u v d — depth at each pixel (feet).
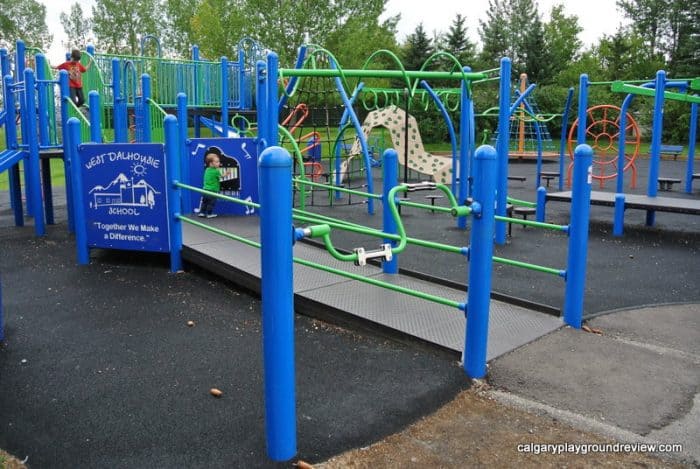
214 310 18.75
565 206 44.47
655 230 33.47
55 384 13.24
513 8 192.13
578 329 16.63
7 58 37.73
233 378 13.53
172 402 12.28
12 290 20.95
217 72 53.42
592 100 123.85
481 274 12.96
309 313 17.97
